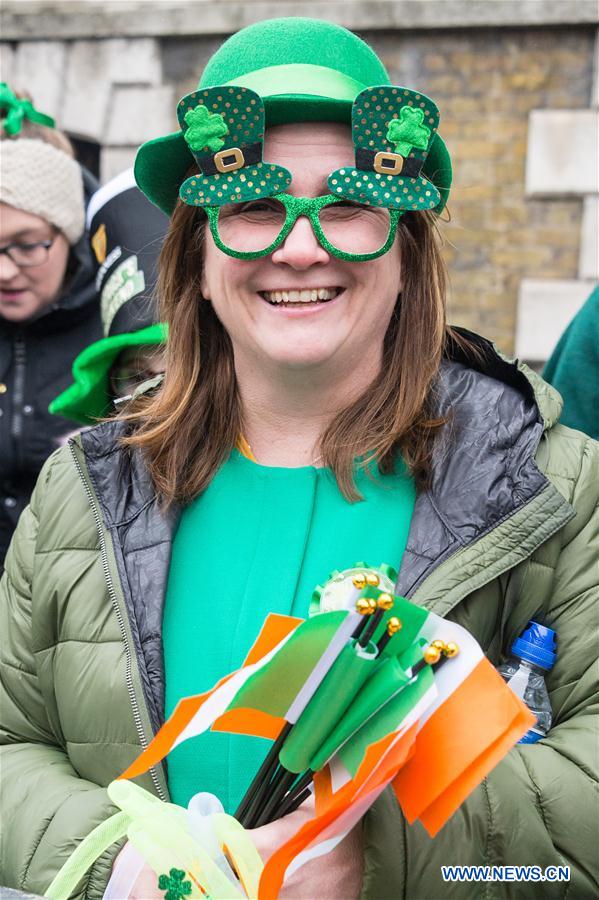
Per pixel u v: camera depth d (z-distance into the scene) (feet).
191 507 6.12
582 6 20.13
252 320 5.67
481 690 4.49
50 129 10.59
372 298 5.62
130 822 5.11
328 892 4.99
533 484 5.49
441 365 6.18
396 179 5.43
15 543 6.40
